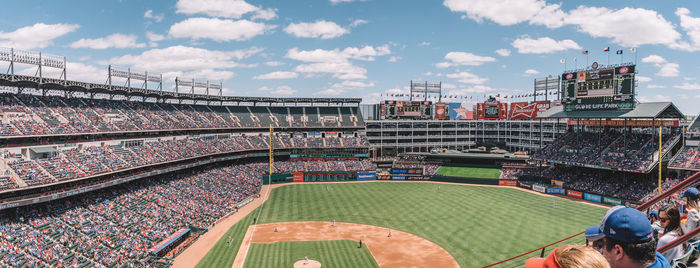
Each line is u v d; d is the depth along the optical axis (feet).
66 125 239.91
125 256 174.70
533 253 183.83
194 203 260.62
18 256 153.38
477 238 208.64
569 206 273.13
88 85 274.98
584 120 342.64
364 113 602.03
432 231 224.33
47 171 198.90
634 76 284.20
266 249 198.18
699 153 273.54
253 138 406.82
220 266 175.63
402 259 184.65
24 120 223.51
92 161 229.25
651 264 13.56
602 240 15.44
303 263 179.22
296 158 416.46
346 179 393.91
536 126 485.97
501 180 360.48
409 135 517.96
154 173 260.42
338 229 232.73
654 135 298.56
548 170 362.12
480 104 549.13
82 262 162.40
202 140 352.28
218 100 408.87
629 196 273.33
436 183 376.07
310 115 468.34
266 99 441.68
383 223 243.60
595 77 306.96
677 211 24.81
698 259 23.32
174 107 369.30
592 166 307.37
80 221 194.18
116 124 278.67
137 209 226.38
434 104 529.86
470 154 427.33
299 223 245.04
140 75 329.93
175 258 185.26
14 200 172.14
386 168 435.94
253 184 341.62
